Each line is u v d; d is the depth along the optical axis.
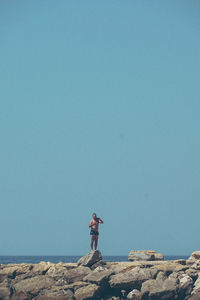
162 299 61.31
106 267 69.56
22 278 69.19
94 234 71.75
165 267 68.75
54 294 62.50
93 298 61.84
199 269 69.25
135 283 64.06
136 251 78.38
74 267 70.00
